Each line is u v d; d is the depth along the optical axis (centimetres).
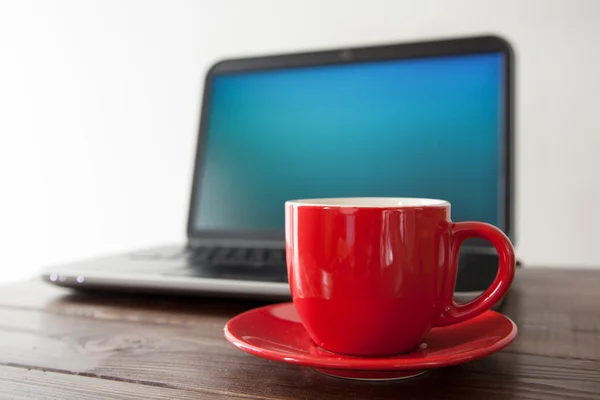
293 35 140
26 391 34
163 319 52
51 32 169
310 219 37
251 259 68
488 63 75
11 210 179
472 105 75
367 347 37
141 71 157
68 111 168
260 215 83
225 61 90
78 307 57
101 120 163
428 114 77
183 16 151
